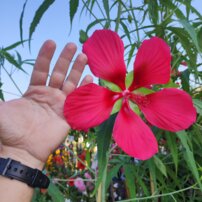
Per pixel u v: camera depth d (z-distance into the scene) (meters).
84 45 0.26
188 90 0.48
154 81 0.27
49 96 0.32
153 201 0.46
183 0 0.41
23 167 0.30
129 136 0.27
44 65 0.31
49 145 0.32
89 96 0.25
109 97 0.27
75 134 0.67
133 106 0.28
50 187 0.37
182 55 0.46
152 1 0.45
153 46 0.27
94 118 0.25
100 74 0.26
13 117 0.31
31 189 0.30
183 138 0.37
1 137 0.31
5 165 0.30
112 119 0.30
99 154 0.30
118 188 0.79
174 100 0.27
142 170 0.53
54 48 0.30
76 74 0.31
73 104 0.25
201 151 0.53
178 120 0.27
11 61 0.39
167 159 0.57
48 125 0.32
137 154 0.26
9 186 0.30
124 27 0.44
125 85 0.28
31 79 0.32
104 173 0.31
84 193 0.99
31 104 0.32
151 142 0.27
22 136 0.31
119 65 0.27
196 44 0.34
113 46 0.26
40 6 0.37
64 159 1.27
